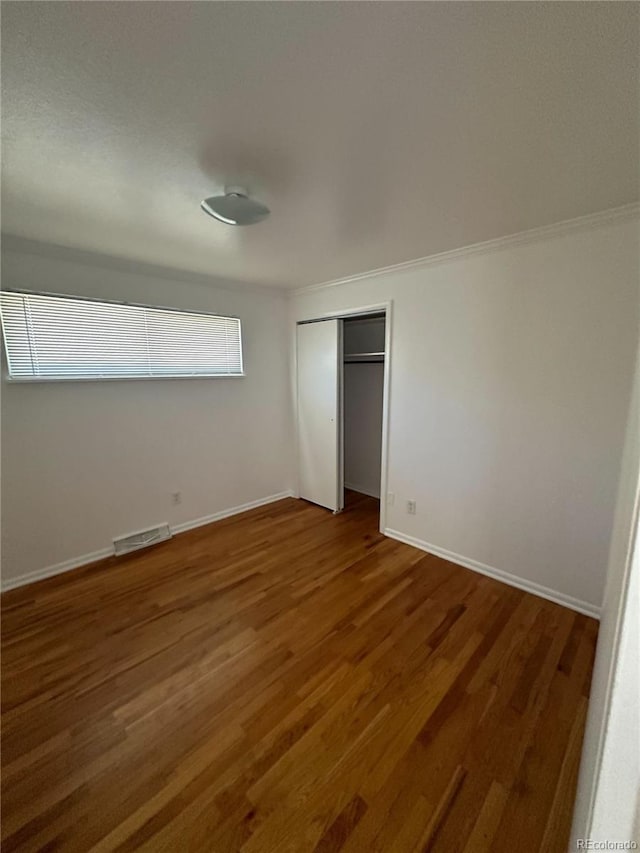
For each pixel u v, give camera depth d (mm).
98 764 1257
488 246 2170
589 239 1854
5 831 1077
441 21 785
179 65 891
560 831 1063
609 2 739
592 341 1906
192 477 3191
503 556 2367
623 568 608
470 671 1646
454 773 1222
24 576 2369
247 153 1278
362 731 1369
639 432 678
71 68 890
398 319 2740
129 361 2719
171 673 1647
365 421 4043
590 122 1122
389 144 1234
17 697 1530
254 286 3338
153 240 2123
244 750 1302
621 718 426
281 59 878
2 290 2148
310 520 3402
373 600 2176
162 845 1046
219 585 2344
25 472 2334
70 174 1401
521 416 2197
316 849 1034
